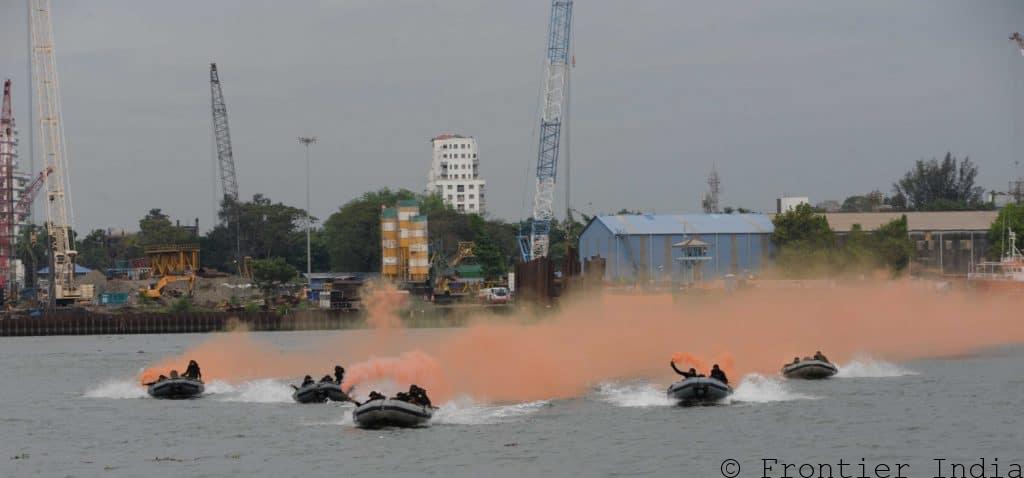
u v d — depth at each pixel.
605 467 169.88
